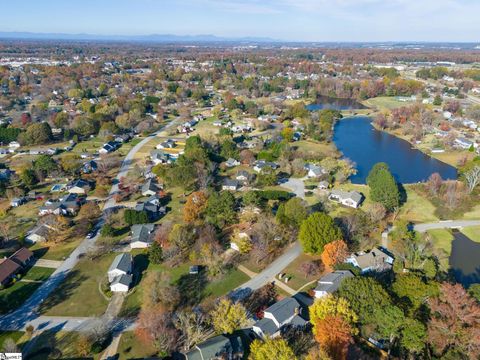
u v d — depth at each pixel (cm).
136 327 6662
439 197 11938
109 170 14350
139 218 10169
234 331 6506
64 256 8900
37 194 12162
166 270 8350
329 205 11288
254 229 9325
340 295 6444
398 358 5788
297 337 6325
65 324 6750
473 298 5969
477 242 9681
